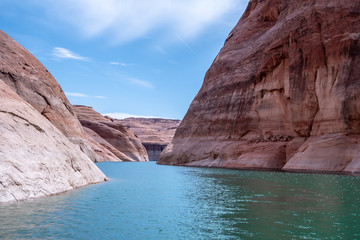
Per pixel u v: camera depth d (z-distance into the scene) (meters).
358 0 33.06
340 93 31.48
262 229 7.84
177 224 8.40
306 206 10.88
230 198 12.86
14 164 11.59
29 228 7.58
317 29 35.53
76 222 8.38
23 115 14.48
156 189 16.11
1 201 10.32
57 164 14.41
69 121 43.38
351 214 9.53
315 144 32.19
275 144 38.72
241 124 45.62
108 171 32.56
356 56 31.11
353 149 29.08
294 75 37.03
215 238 7.11
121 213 9.73
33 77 37.41
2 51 34.75
